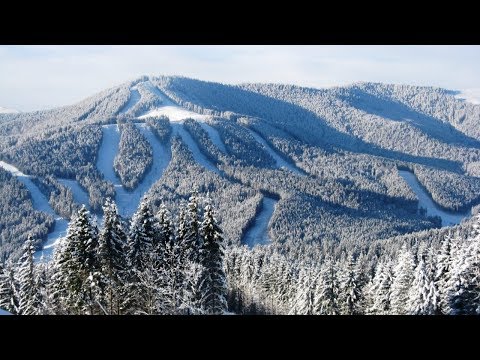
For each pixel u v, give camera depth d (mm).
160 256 39375
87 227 36531
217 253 40281
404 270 49500
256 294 87750
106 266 36750
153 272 37625
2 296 48062
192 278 38156
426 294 40469
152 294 36750
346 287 55469
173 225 41938
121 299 37375
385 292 54750
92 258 36281
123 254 37438
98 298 35812
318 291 54562
